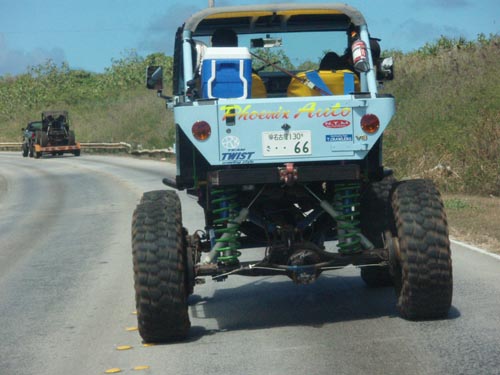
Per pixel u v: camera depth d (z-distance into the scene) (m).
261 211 11.67
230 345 10.52
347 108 10.68
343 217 11.16
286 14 12.58
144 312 10.46
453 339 10.04
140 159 69.44
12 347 11.34
